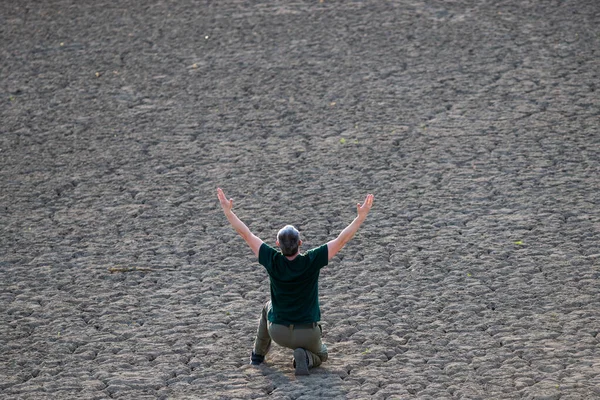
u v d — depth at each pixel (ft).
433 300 71.36
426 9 146.20
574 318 67.00
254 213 89.61
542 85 116.57
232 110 115.03
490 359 61.41
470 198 90.38
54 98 120.88
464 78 120.26
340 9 148.25
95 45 137.59
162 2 155.43
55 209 92.12
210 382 59.21
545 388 56.39
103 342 66.13
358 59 128.06
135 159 103.30
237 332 67.21
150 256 81.56
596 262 76.18
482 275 75.20
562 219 84.79
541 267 75.87
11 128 112.68
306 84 121.08
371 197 56.85
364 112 112.47
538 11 141.79
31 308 72.23
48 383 59.88
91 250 83.15
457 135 104.88
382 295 72.69
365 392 56.80
